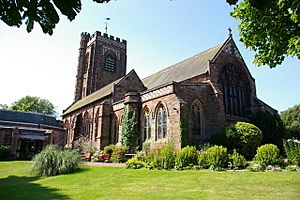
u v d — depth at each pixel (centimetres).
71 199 1121
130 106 2997
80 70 6147
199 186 1281
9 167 2541
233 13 977
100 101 3994
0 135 4397
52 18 316
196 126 2730
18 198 1202
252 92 3416
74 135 4578
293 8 723
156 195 1126
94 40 5916
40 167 1969
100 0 336
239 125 2512
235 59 3341
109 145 3222
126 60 6216
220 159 1855
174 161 1972
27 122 5141
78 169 2030
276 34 906
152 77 4406
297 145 1870
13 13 306
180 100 2441
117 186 1379
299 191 1123
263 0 297
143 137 2862
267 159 1847
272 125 2934
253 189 1180
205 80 2989
